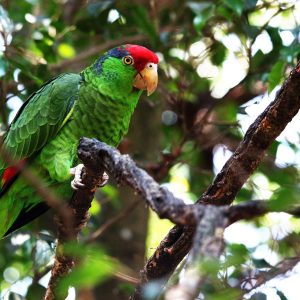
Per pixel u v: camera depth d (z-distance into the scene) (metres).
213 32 10.30
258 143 5.90
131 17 10.20
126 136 11.35
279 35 9.41
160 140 11.41
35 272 9.27
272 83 8.46
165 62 10.49
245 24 9.46
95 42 11.07
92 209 9.80
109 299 10.24
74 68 11.28
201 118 10.50
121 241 10.73
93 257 3.98
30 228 9.80
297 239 8.84
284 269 5.75
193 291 3.93
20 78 9.90
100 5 9.82
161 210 4.09
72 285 3.81
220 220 3.75
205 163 11.18
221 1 9.09
